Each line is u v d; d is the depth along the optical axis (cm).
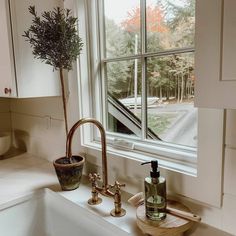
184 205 96
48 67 136
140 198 101
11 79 126
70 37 113
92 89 138
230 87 53
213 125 84
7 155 182
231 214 85
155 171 90
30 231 126
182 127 111
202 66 57
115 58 131
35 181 135
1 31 127
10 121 202
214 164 86
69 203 114
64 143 153
